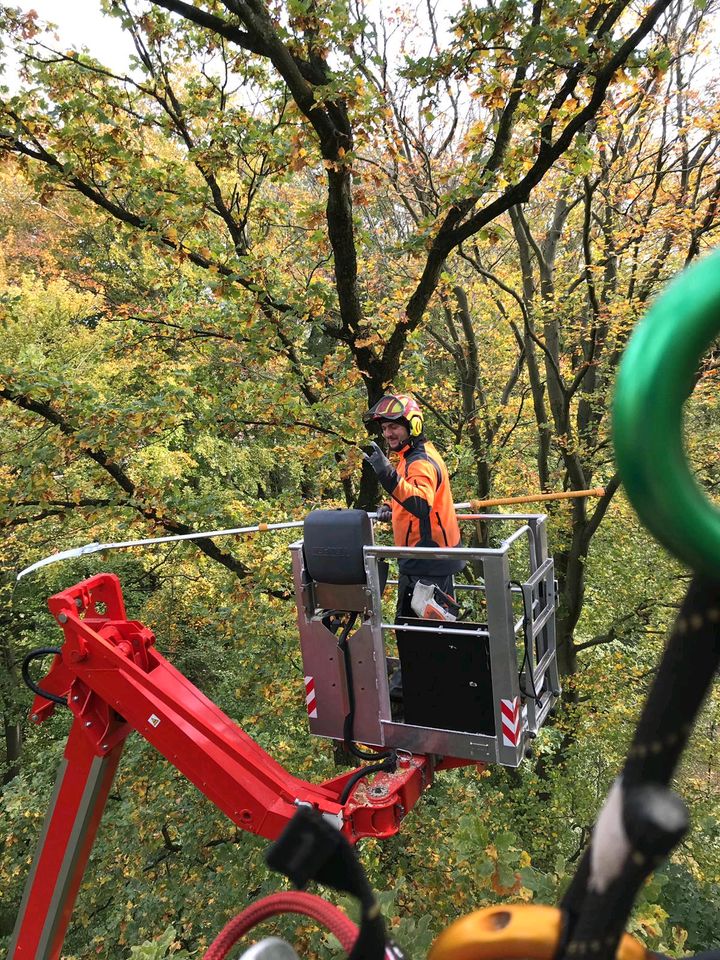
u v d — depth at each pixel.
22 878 10.17
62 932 3.63
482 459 11.65
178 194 6.91
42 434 8.38
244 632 9.52
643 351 0.23
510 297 11.91
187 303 8.20
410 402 3.79
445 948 0.42
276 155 6.91
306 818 0.47
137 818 9.25
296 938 5.97
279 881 7.57
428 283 6.77
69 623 3.56
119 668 3.51
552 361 10.38
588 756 11.38
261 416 8.28
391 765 3.45
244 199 8.38
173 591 11.98
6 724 14.17
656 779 0.29
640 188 8.82
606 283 9.92
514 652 3.18
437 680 3.36
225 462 11.95
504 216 12.93
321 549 3.39
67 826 3.60
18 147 6.42
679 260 9.36
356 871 0.47
